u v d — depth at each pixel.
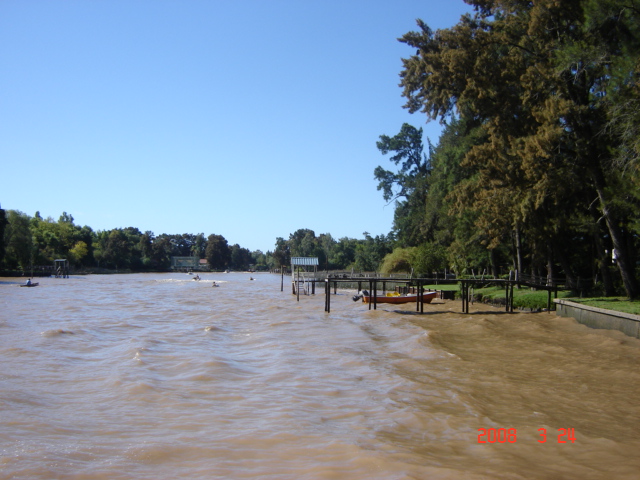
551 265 42.00
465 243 49.94
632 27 23.94
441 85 35.72
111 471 8.88
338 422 11.62
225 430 11.02
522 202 31.89
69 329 26.52
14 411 12.30
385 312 36.47
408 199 76.12
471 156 35.44
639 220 25.91
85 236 139.50
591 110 28.20
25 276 103.12
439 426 11.30
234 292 66.12
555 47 30.08
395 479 8.49
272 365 17.88
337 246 132.00
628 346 21.06
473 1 35.53
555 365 17.73
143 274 146.12
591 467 9.10
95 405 12.95
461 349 21.03
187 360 18.41
